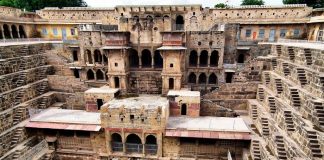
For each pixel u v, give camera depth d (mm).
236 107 34969
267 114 27844
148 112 27172
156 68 38156
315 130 19156
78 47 44500
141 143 29000
